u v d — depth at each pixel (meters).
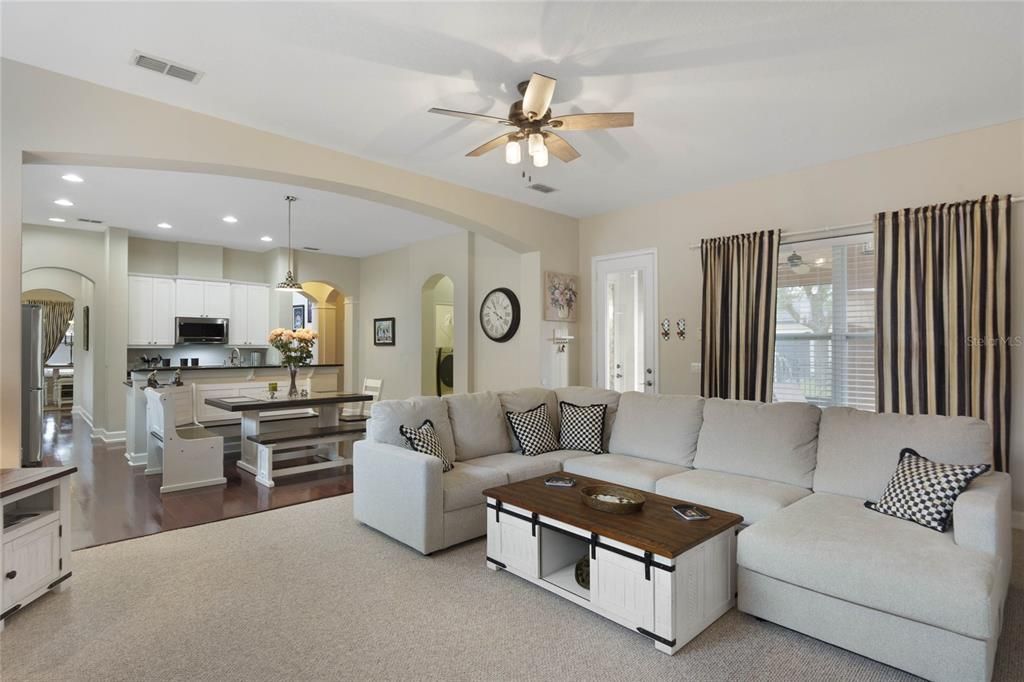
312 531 3.60
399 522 3.30
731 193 4.92
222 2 2.27
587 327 6.19
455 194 4.89
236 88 3.05
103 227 6.72
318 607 2.56
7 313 2.73
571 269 6.16
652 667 2.09
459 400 4.09
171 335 7.56
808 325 4.49
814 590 2.23
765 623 2.44
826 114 3.43
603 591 2.43
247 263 8.48
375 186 4.26
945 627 1.90
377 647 2.22
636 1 2.26
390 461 3.38
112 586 2.76
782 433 3.25
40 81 2.84
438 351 8.64
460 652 2.19
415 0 2.26
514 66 2.80
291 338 5.51
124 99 3.09
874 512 2.58
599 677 2.03
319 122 3.51
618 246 5.87
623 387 5.84
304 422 6.00
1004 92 3.13
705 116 3.44
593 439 4.14
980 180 3.65
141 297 7.35
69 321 10.80
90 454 5.99
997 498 2.22
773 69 2.85
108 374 6.65
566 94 3.12
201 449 4.68
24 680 1.98
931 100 3.23
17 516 2.59
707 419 3.64
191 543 3.37
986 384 3.53
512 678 2.03
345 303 9.22
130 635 2.30
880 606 2.04
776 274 4.53
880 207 4.07
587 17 2.38
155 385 5.26
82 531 3.57
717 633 2.35
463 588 2.77
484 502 3.46
